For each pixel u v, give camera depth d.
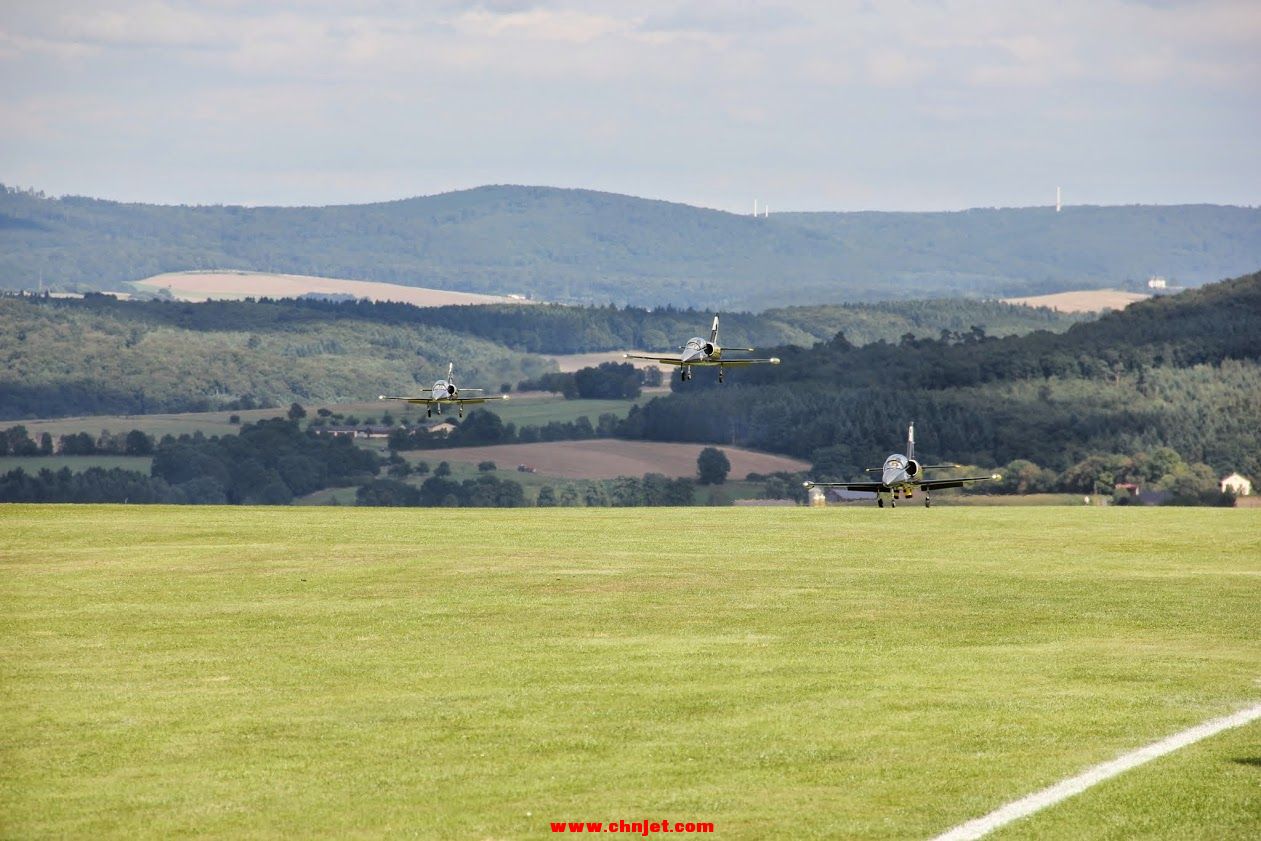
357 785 66.06
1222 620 108.88
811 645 99.31
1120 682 85.81
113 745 73.12
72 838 59.38
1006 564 144.25
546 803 63.12
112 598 122.44
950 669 90.19
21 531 173.12
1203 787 64.62
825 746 71.50
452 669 91.38
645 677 88.25
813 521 190.75
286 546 158.62
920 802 62.84
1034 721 76.19
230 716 79.06
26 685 87.38
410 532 173.88
